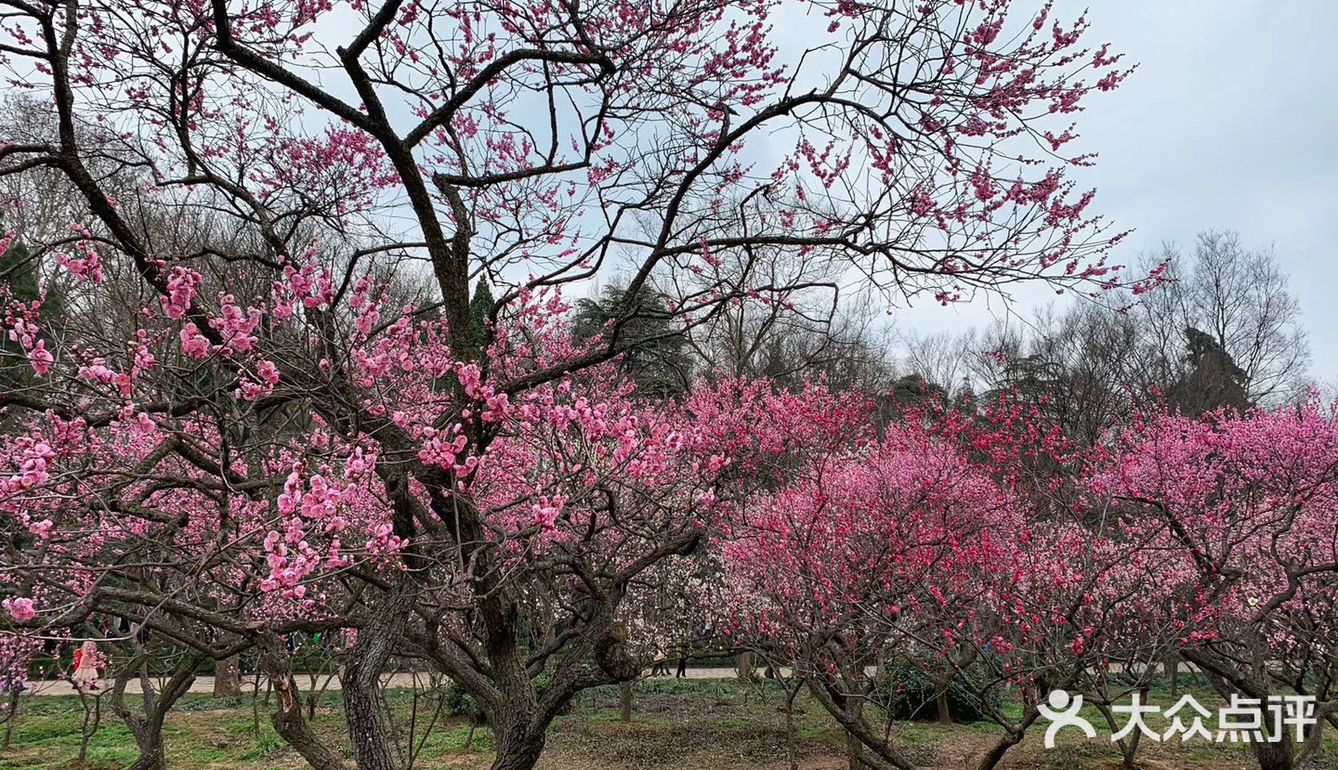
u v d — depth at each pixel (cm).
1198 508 827
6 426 625
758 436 904
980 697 627
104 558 664
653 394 1433
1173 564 789
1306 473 913
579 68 564
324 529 338
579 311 1285
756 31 562
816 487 797
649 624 1088
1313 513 845
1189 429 1077
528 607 854
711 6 505
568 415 385
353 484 345
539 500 402
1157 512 770
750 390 1037
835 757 1007
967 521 841
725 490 727
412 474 429
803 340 1736
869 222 509
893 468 941
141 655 718
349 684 410
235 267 568
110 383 358
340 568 346
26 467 309
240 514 544
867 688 744
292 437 627
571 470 444
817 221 594
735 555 881
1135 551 675
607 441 469
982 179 497
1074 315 2197
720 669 1800
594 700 1427
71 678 899
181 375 379
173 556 432
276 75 402
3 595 354
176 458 548
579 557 521
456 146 602
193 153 493
